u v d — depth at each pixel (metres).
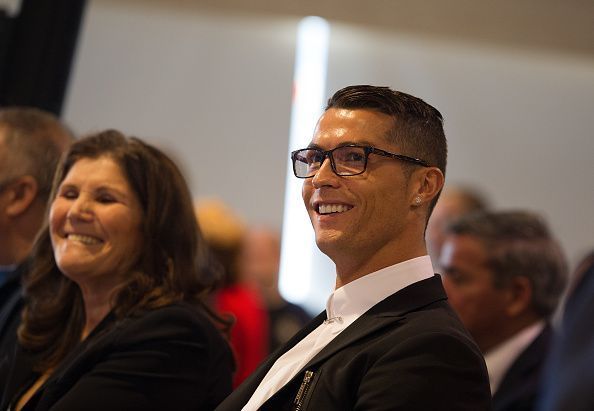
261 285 7.44
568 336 3.11
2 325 4.14
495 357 4.49
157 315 3.47
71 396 3.31
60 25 5.14
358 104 2.96
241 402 2.98
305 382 2.74
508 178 12.28
